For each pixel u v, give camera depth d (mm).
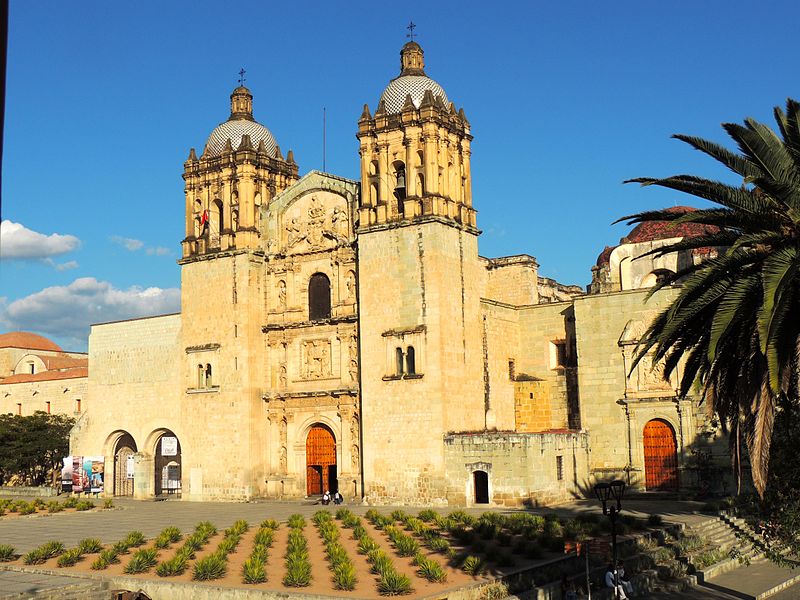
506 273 82188
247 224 76500
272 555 43938
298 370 75000
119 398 83438
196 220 79812
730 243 32344
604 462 69250
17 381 103188
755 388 30141
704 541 50281
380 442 67312
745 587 41938
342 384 72062
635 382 68750
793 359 31125
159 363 81250
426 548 44656
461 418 67312
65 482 85000
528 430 74625
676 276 34156
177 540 47750
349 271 72938
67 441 94062
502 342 74438
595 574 40594
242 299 75438
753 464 29641
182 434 77562
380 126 70375
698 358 34406
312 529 52000
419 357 66125
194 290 78375
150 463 81125
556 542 43969
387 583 35219
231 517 60688
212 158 79375
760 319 26406
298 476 73938
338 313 72875
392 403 67125
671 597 40156
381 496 66875
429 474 65062
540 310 76500
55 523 59031
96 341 85875
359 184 72625
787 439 37875
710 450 65062
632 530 48906
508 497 62125
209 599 37062
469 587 36094
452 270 68500
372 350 68562
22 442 92125
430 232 66875
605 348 70062
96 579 39562
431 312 66250
